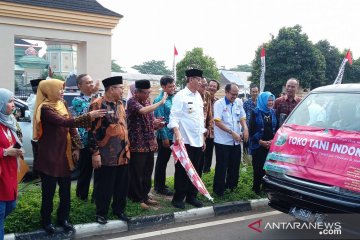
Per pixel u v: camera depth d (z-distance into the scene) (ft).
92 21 43.91
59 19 41.57
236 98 20.25
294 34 95.61
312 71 96.02
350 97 15.97
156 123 18.19
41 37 41.16
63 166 14.25
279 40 96.99
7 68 39.29
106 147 15.16
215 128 19.79
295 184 14.70
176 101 17.65
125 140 15.66
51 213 14.92
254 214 18.74
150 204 18.29
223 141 19.60
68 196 14.75
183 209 17.90
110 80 14.97
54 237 14.46
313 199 13.78
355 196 12.76
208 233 15.87
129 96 19.34
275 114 20.80
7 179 12.16
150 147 17.66
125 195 16.24
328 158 14.01
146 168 18.01
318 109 16.49
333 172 13.60
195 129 17.81
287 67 94.27
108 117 15.05
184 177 17.90
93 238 15.01
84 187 17.88
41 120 13.79
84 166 17.71
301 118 16.88
